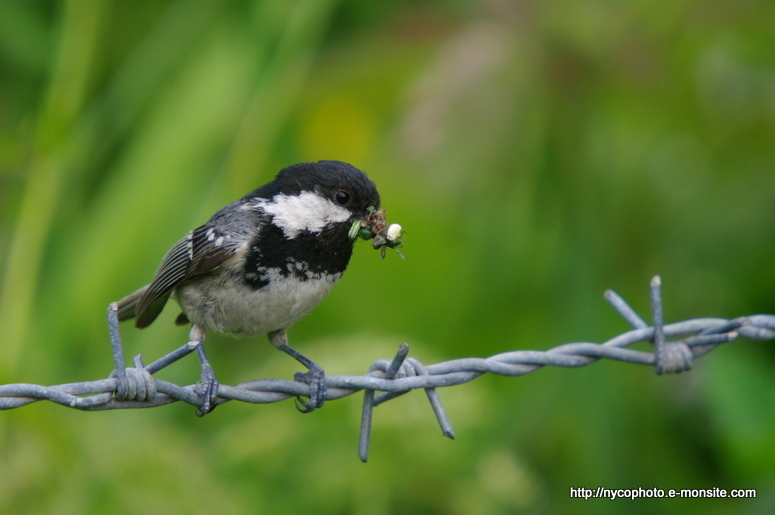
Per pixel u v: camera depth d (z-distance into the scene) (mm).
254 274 5672
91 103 8930
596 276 7414
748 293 7898
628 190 7996
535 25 6695
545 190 7375
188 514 6223
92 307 7199
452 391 6625
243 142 7082
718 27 6711
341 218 5805
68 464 6238
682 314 8023
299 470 6535
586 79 6867
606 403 7164
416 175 7000
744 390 6656
